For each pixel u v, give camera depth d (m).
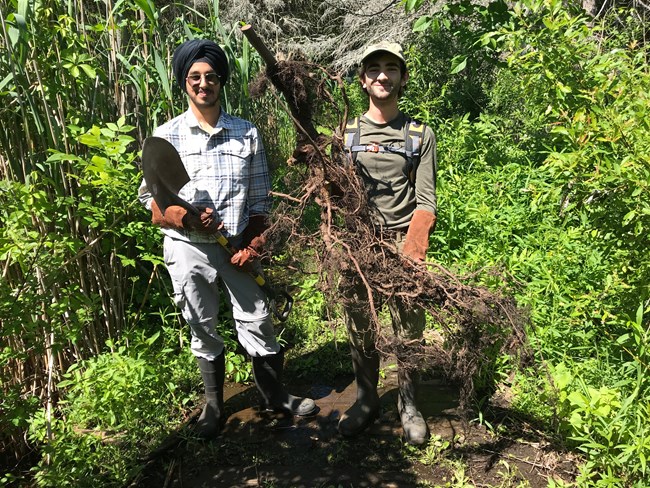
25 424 3.11
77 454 2.85
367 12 12.49
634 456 2.44
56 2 3.46
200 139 2.91
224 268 3.08
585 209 3.34
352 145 2.83
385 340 2.59
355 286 2.90
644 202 2.81
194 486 2.85
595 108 2.93
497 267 2.93
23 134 3.34
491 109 8.33
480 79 8.76
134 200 3.51
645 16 6.62
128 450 3.05
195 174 2.93
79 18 3.74
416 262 2.67
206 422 3.20
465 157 6.63
